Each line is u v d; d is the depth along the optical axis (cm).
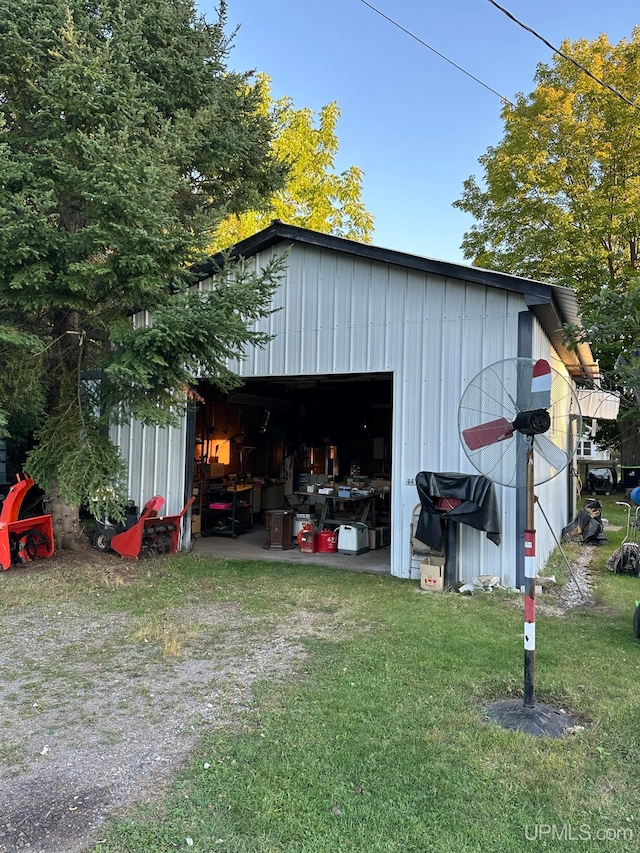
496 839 235
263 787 267
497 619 545
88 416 705
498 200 1759
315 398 1308
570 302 682
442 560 671
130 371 593
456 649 456
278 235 798
